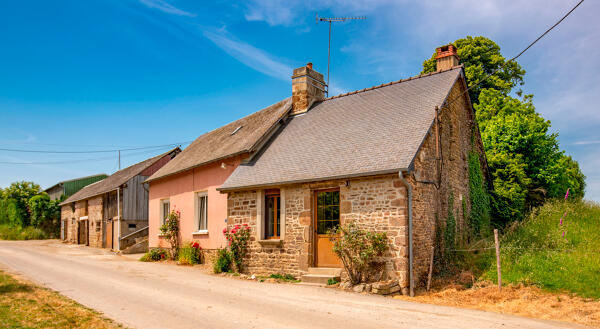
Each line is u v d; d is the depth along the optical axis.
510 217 16.58
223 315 7.77
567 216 14.59
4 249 23.47
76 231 32.38
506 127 18.41
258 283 11.70
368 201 10.91
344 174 11.06
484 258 12.09
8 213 40.44
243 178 13.95
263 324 7.14
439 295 9.90
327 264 11.91
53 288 10.33
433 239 11.67
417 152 10.62
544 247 11.98
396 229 10.34
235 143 16.50
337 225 11.66
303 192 12.38
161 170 21.08
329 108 15.73
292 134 15.15
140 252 22.69
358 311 8.19
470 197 14.83
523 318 7.79
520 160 17.62
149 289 10.48
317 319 7.50
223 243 15.49
